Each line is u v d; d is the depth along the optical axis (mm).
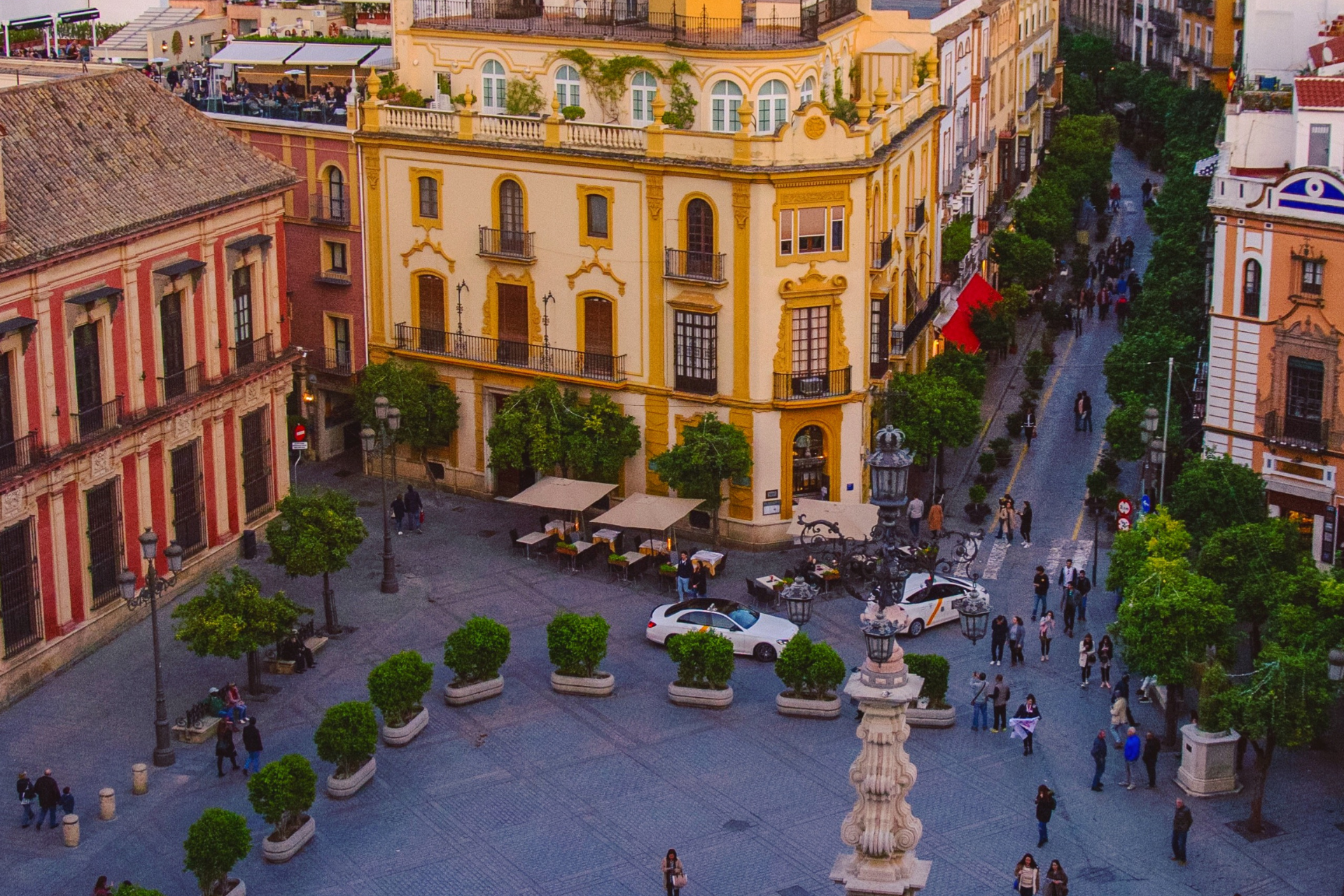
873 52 74625
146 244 56688
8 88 56625
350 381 72312
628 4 68250
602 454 65812
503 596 61531
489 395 69375
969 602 37562
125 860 44781
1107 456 72875
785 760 50219
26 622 53000
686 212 63062
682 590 60938
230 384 61531
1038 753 50625
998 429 78000
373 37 87188
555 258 66188
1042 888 43438
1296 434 58938
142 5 105500
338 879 44094
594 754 50594
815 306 63406
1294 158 63156
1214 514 57438
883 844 30016
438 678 55344
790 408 63562
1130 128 140875
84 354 54562
